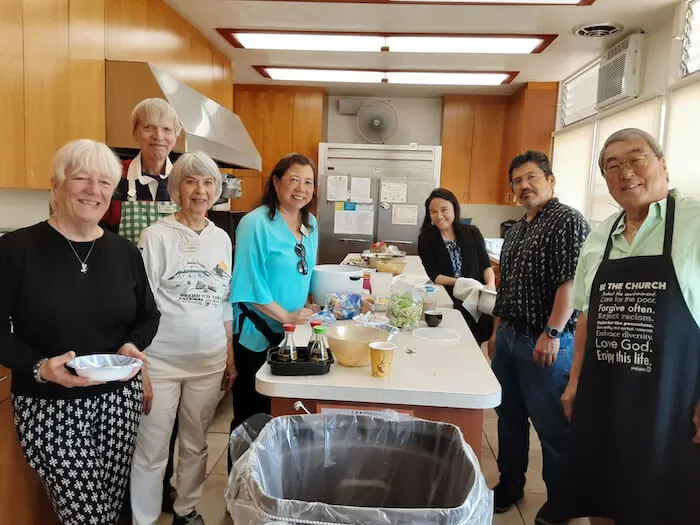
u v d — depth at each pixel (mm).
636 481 1360
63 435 1316
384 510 669
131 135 2617
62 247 1305
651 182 1385
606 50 3910
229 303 1863
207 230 1727
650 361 1334
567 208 1813
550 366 1825
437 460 887
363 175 5391
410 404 1209
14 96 1979
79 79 2375
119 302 1388
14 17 1960
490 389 1206
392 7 3201
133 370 1262
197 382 1731
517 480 2088
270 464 843
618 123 3762
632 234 1455
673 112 3074
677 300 1312
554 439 1872
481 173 5617
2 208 2424
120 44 2717
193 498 1816
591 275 1569
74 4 2314
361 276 1997
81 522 1361
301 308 1828
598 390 1459
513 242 2004
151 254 1614
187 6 3305
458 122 5582
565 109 4836
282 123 5539
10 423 1602
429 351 1521
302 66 4664
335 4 3188
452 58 4246
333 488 912
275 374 1291
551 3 3055
